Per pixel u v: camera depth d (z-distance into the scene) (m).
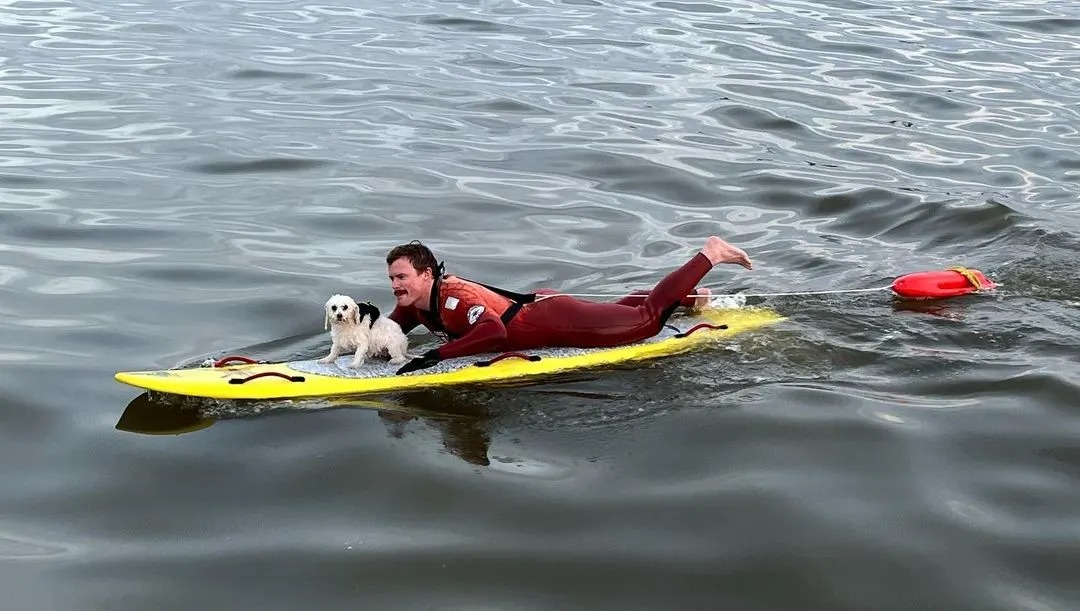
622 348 5.98
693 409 5.21
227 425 5.08
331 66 13.45
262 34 15.22
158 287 6.90
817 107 11.96
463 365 5.71
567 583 3.84
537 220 8.55
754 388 5.46
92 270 7.14
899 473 4.55
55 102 11.48
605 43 14.98
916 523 4.18
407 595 3.78
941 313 6.51
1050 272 7.17
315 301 6.75
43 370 5.61
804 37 15.52
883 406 5.21
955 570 3.90
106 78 12.56
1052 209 8.66
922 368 5.68
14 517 4.27
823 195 9.20
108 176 9.18
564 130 10.99
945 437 4.87
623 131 10.98
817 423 5.01
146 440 4.91
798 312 6.57
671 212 8.84
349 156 10.01
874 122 11.43
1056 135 10.97
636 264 7.66
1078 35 16.02
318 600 3.75
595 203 8.98
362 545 4.06
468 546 4.05
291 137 10.52
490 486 4.47
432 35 15.34
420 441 4.90
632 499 4.37
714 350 6.00
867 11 17.78
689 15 17.11
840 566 3.93
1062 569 3.90
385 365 5.70
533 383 5.58
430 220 8.45
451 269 7.45
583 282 7.30
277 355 5.98
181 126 10.78
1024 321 6.35
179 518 4.27
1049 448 4.76
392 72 13.21
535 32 15.62
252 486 4.51
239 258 7.46
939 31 16.16
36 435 4.95
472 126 11.09
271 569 3.92
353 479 4.55
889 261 7.63
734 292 7.07
